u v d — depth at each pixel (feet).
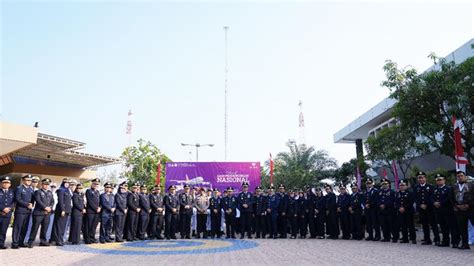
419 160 73.46
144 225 45.16
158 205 46.62
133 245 38.01
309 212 49.03
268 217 48.93
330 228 47.73
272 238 47.75
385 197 41.34
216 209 49.37
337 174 99.55
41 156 80.18
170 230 47.11
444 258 26.32
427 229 36.83
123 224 43.29
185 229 48.08
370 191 43.80
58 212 38.63
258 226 49.06
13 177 80.59
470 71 41.11
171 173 62.59
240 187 62.08
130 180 90.22
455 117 41.86
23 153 76.18
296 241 42.68
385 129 59.06
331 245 37.32
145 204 45.50
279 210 48.98
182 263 24.98
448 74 43.04
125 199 43.70
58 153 77.30
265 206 48.65
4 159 78.23
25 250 33.63
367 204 43.37
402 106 45.32
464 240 31.89
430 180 52.54
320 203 48.47
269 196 49.42
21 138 52.31
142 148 93.40
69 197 40.06
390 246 35.53
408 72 45.01
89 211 41.34
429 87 42.73
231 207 48.78
